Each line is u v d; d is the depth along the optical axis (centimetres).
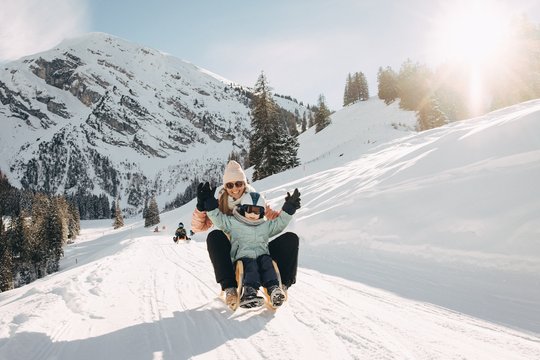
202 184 379
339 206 950
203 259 848
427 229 672
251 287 342
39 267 6800
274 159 4556
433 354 254
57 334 308
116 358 259
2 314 362
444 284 485
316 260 714
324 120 9700
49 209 7269
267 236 388
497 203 631
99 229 13600
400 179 972
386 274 555
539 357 254
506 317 355
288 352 258
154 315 358
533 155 727
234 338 289
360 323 319
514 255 512
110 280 545
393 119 8794
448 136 1205
